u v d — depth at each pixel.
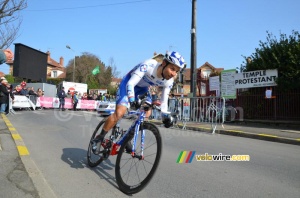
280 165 4.84
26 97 17.88
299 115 10.66
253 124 11.52
